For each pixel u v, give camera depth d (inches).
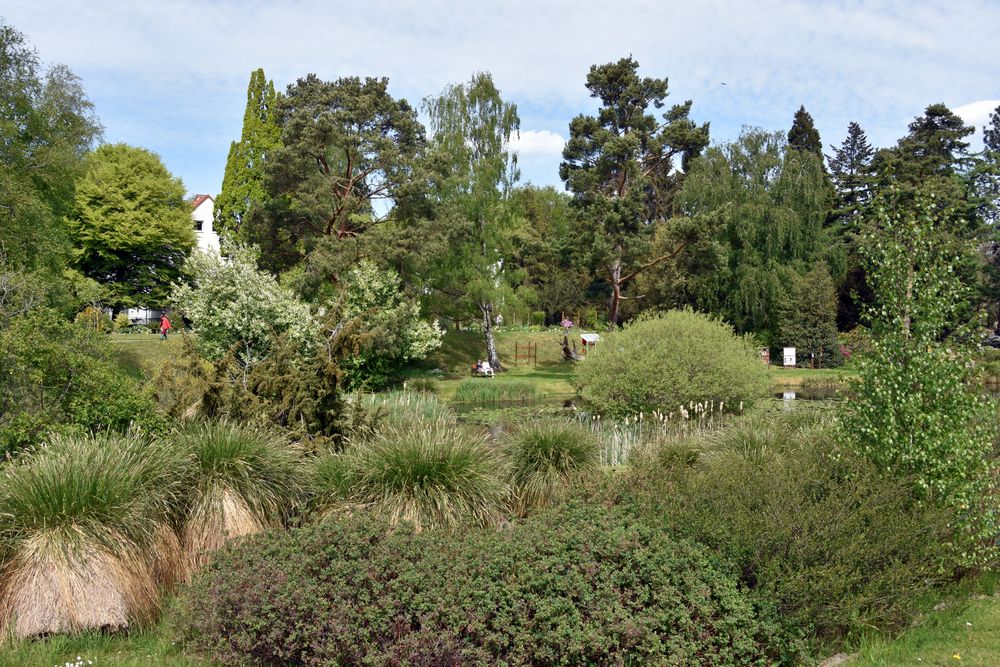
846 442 279.3
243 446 282.5
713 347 668.7
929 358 258.5
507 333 1737.2
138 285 1695.4
